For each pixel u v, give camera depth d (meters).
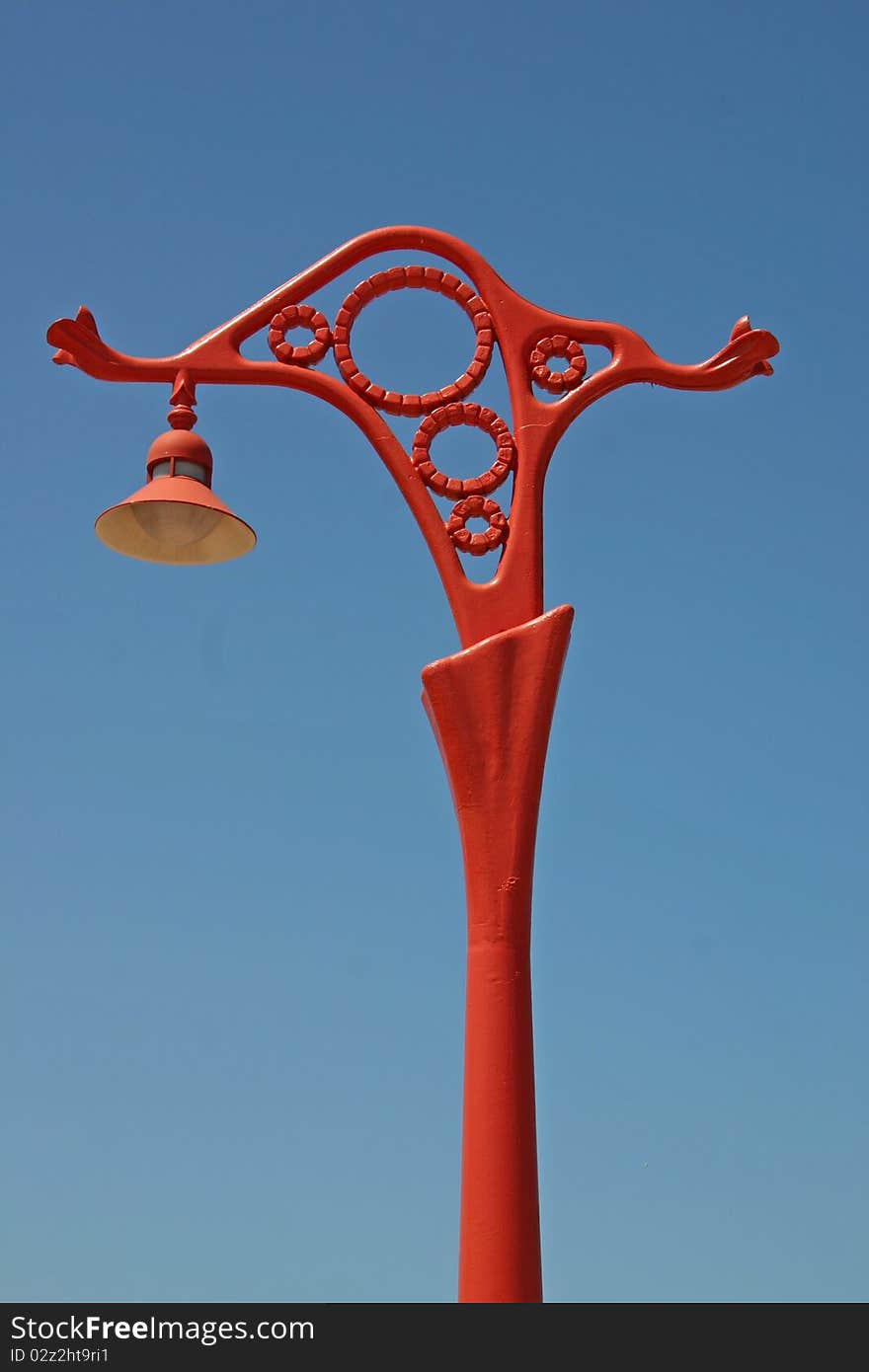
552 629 7.05
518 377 7.78
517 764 6.90
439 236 8.03
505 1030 6.54
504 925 6.72
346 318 7.91
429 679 7.01
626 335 7.94
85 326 7.81
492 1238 6.23
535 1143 6.45
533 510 7.49
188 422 8.07
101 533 8.33
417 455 7.63
